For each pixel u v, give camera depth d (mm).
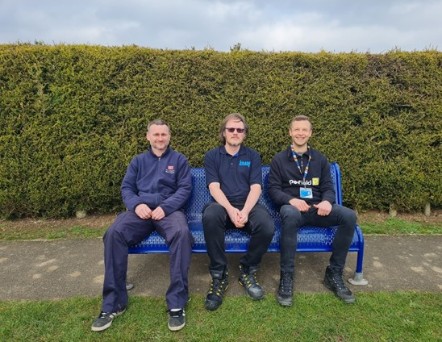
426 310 2736
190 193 3229
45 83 4398
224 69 4426
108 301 2609
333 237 3029
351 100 4531
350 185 4758
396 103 4594
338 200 3494
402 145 4699
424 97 4605
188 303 2832
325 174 3322
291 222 2873
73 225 4641
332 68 4477
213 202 3154
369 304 2807
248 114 4520
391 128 4613
